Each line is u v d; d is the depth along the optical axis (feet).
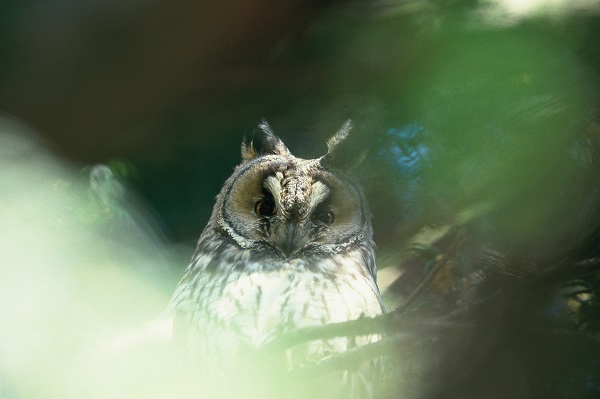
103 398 14.29
